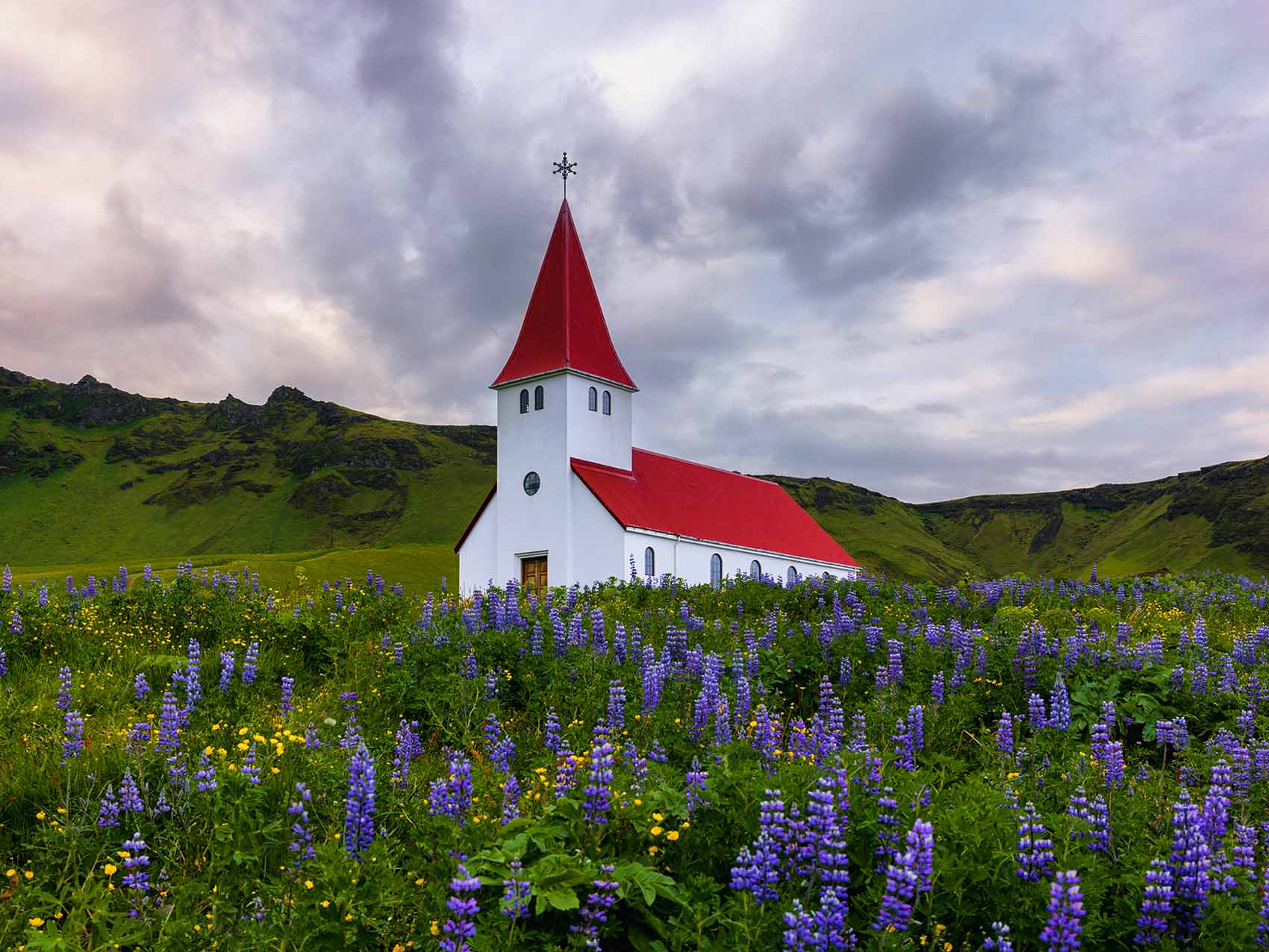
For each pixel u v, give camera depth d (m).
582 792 6.92
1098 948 6.06
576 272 54.25
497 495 53.25
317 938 6.08
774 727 10.73
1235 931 5.93
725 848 6.61
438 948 5.70
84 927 6.70
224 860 7.29
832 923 5.48
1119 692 13.31
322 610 21.36
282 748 9.26
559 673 13.66
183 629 18.02
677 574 50.22
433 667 14.20
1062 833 6.72
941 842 6.50
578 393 51.25
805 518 66.75
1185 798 6.54
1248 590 29.81
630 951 6.10
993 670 14.30
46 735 10.87
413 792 8.68
